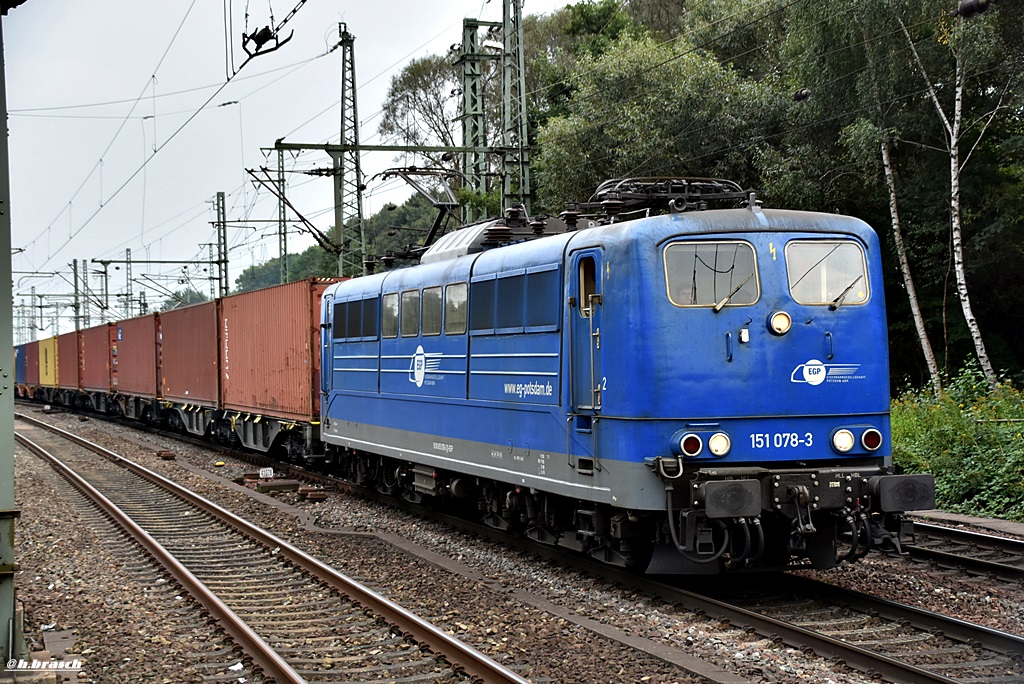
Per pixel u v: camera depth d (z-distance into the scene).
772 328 8.80
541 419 10.26
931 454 15.50
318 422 19.16
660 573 9.09
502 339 11.08
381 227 64.38
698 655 7.33
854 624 8.14
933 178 24.17
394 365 14.15
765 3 30.14
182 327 29.03
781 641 7.55
